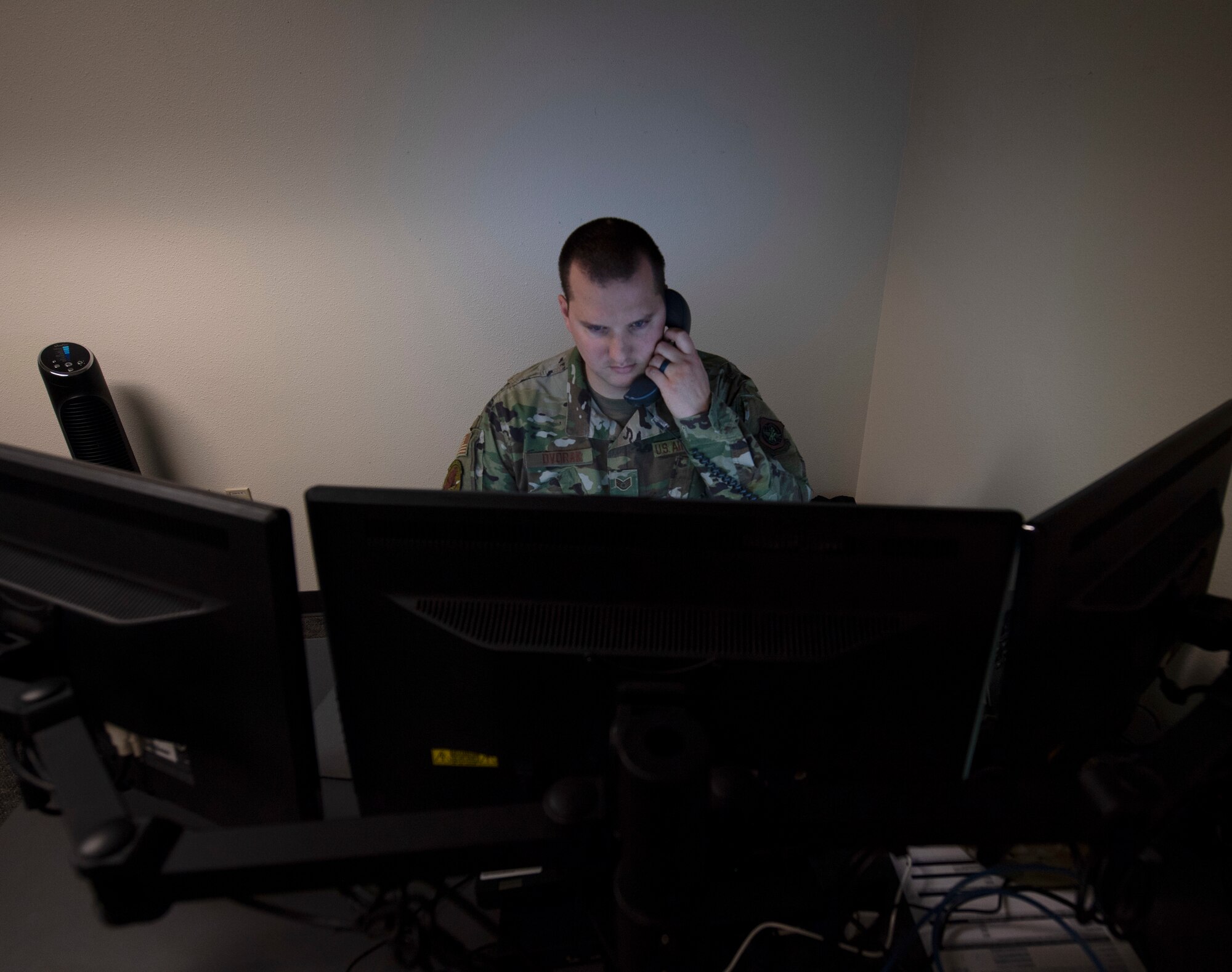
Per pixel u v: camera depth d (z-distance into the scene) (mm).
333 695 1202
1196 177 1173
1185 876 842
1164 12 1210
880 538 629
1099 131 1372
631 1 1979
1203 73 1148
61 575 712
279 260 2160
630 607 652
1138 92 1272
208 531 625
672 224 2234
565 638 649
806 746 689
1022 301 1629
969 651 658
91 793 561
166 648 669
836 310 2365
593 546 638
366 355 2297
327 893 824
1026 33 1567
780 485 1627
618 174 2166
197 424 2318
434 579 653
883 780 709
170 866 502
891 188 2219
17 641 852
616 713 602
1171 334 1239
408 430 2406
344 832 526
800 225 2256
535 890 803
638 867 531
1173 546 816
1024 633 671
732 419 1590
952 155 1896
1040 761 756
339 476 2436
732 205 2223
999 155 1688
